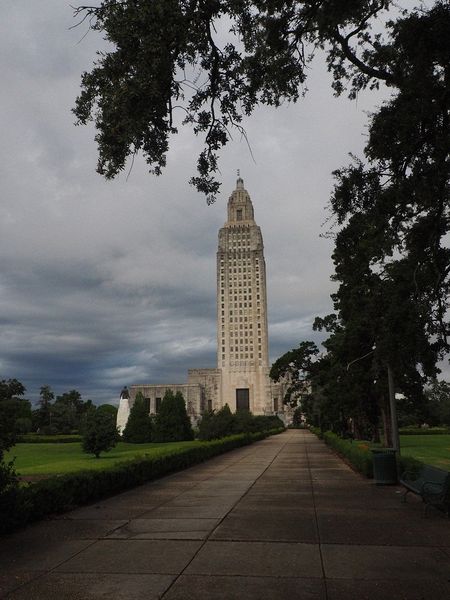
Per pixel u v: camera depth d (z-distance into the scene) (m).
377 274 17.14
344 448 30.12
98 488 14.69
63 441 83.62
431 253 12.59
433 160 10.09
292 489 17.00
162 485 18.36
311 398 72.69
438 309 13.01
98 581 7.02
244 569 7.54
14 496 10.38
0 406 10.55
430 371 14.00
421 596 6.36
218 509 12.93
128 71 8.35
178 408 76.69
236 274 168.88
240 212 174.25
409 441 59.66
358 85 11.41
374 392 37.72
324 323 45.50
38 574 7.36
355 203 11.06
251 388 161.75
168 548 8.84
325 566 7.68
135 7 7.84
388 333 14.25
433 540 9.33
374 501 14.22
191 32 8.59
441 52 9.41
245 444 51.09
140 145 9.07
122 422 89.62
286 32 10.16
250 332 165.25
